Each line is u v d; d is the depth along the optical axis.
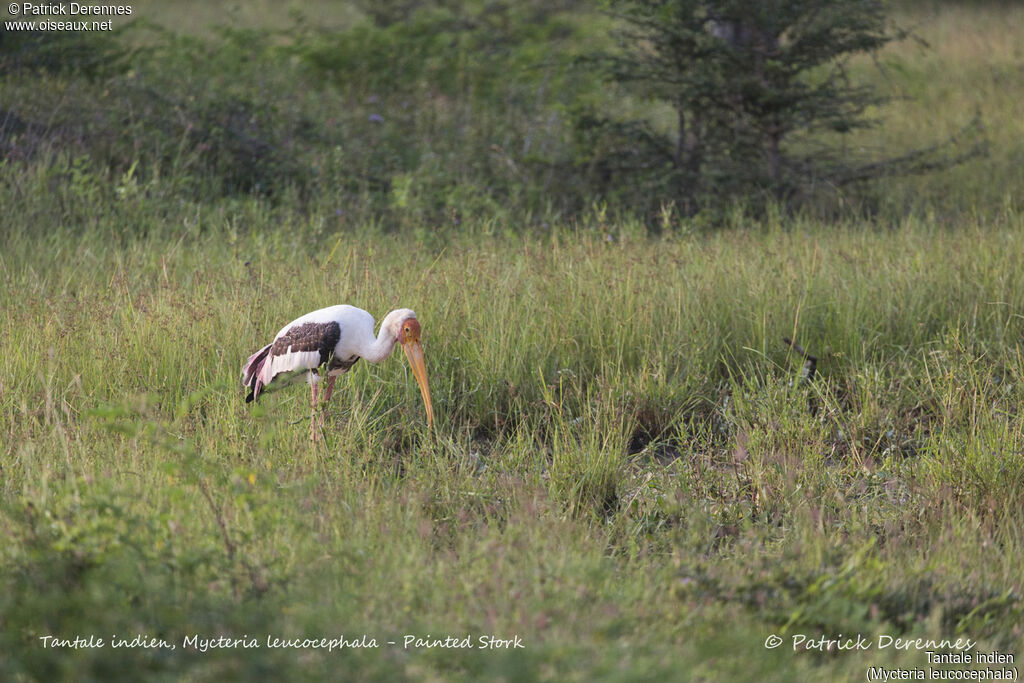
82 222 26.73
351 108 38.75
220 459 14.48
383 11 52.47
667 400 18.88
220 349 18.95
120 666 8.92
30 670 9.04
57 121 31.33
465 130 36.78
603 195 32.62
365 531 12.82
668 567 12.11
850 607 10.95
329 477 14.66
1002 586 12.29
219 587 10.62
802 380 19.61
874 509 15.20
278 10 62.06
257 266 22.72
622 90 37.66
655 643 10.12
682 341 20.67
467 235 26.95
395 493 14.40
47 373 17.55
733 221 28.92
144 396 12.72
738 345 21.09
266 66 40.34
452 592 11.12
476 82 41.91
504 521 14.55
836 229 28.38
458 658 9.79
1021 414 17.11
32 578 10.30
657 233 29.77
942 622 11.34
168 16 58.00
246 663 9.04
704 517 13.98
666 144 33.44
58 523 10.87
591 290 21.17
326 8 64.00
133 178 28.70
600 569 11.88
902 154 39.25
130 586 10.12
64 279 21.86
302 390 17.73
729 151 33.00
